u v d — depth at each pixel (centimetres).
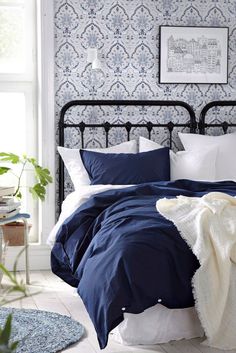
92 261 306
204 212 305
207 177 473
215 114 529
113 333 309
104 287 282
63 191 495
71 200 428
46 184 469
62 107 496
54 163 498
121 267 284
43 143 494
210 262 291
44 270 496
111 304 275
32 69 507
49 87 493
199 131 525
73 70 502
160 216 318
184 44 518
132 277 280
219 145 493
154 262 287
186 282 289
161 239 295
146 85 516
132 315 295
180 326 301
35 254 497
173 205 326
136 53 513
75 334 314
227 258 288
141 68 514
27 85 507
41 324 332
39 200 502
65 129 500
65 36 498
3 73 502
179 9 518
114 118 510
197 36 520
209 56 524
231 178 482
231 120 530
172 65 518
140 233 298
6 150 507
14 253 491
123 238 298
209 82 525
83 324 339
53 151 496
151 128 514
